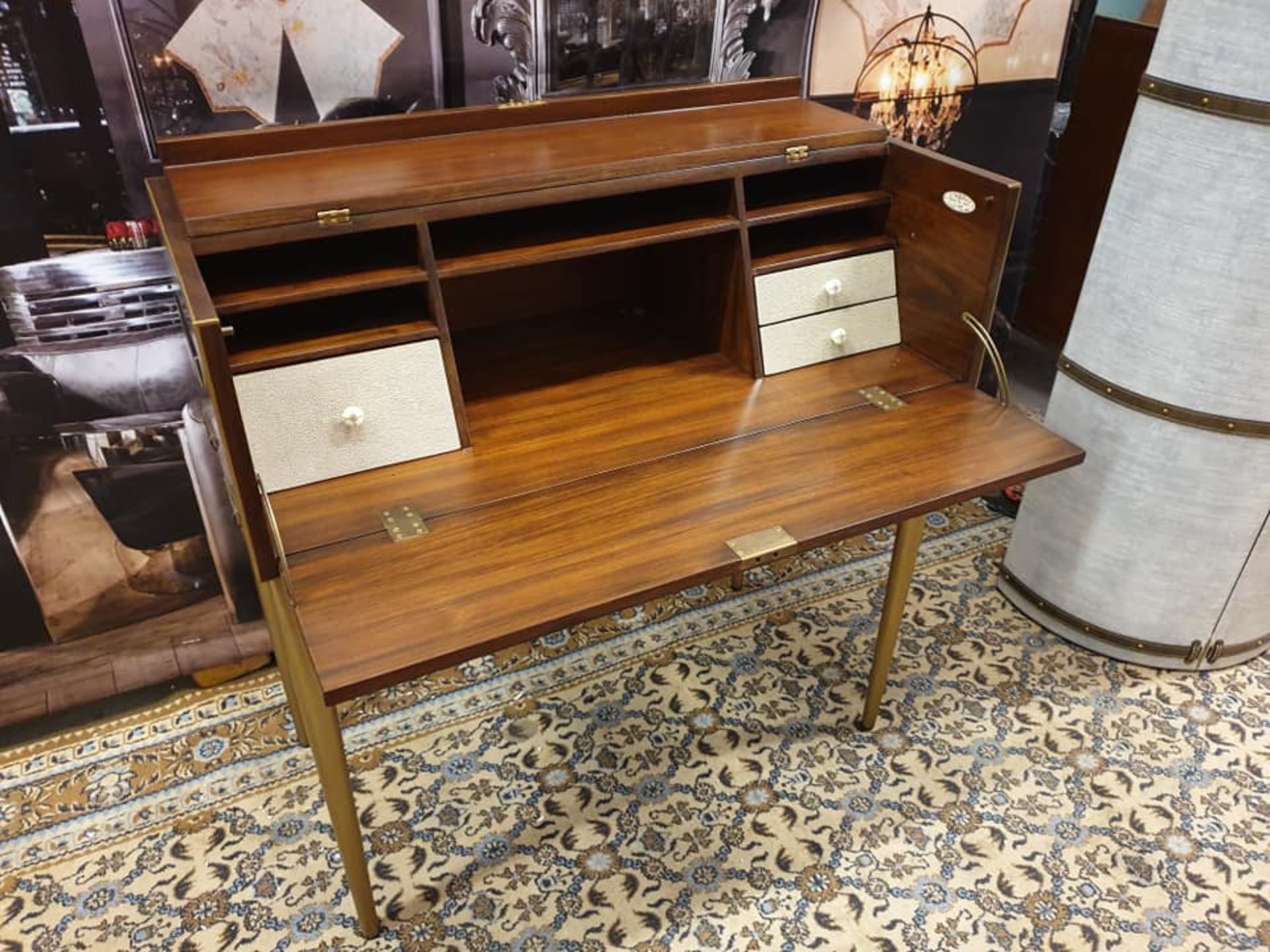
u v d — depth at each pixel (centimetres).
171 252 131
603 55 194
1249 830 188
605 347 195
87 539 193
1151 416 198
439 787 194
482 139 173
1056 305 344
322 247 161
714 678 221
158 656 211
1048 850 183
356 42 171
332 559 137
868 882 177
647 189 164
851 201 188
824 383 185
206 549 205
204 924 168
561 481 155
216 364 115
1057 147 325
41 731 204
